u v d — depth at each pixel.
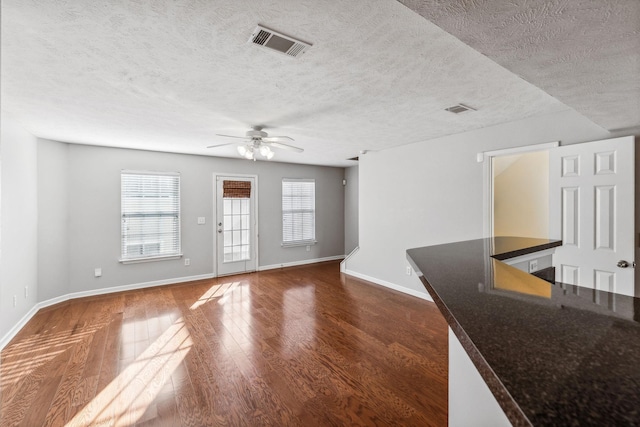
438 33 1.63
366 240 5.30
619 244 2.52
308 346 2.84
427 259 1.50
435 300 0.93
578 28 1.11
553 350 0.54
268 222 6.27
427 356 2.65
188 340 2.98
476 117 3.13
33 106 2.77
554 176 2.91
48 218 4.02
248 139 3.65
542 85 1.66
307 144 4.52
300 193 6.74
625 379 0.44
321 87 2.37
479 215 3.62
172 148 4.72
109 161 4.59
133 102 2.70
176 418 1.89
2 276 2.91
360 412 1.94
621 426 0.34
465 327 0.65
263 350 2.77
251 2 1.38
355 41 1.71
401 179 4.60
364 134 3.87
